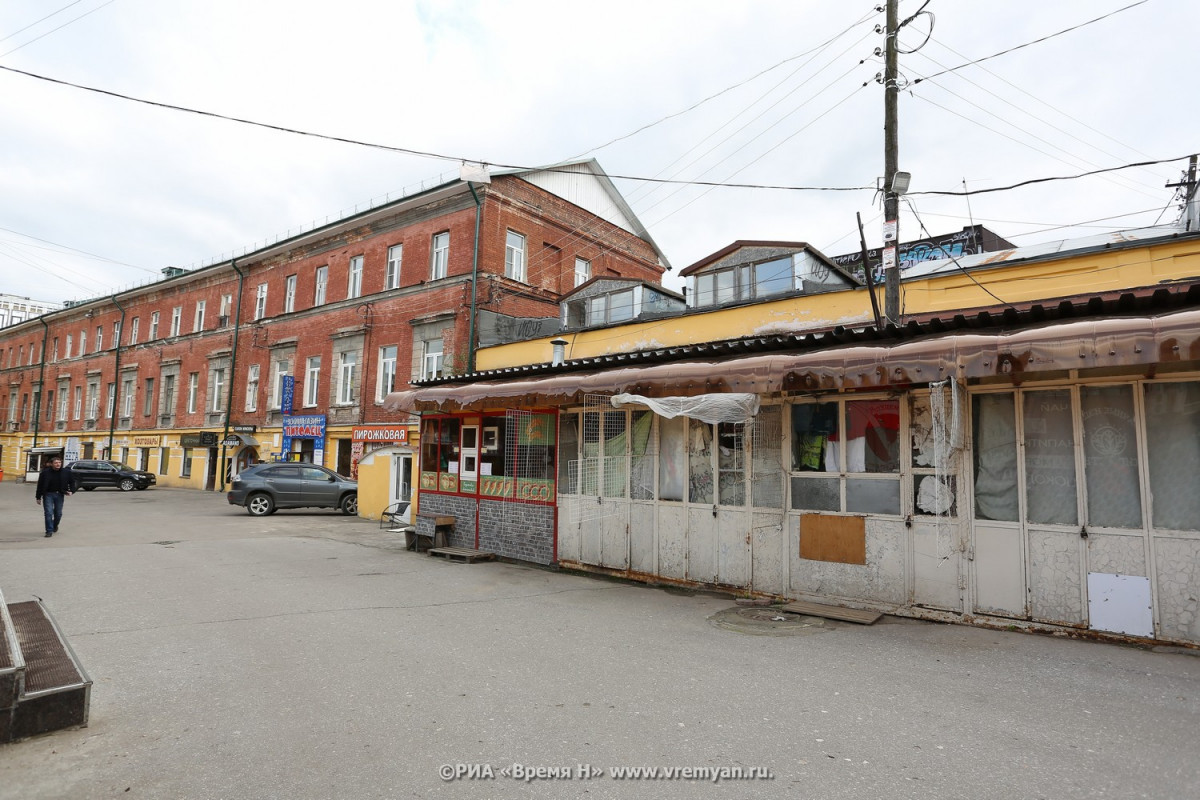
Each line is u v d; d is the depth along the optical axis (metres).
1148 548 5.75
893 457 7.07
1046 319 6.02
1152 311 5.57
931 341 6.07
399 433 21.66
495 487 11.18
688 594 8.17
